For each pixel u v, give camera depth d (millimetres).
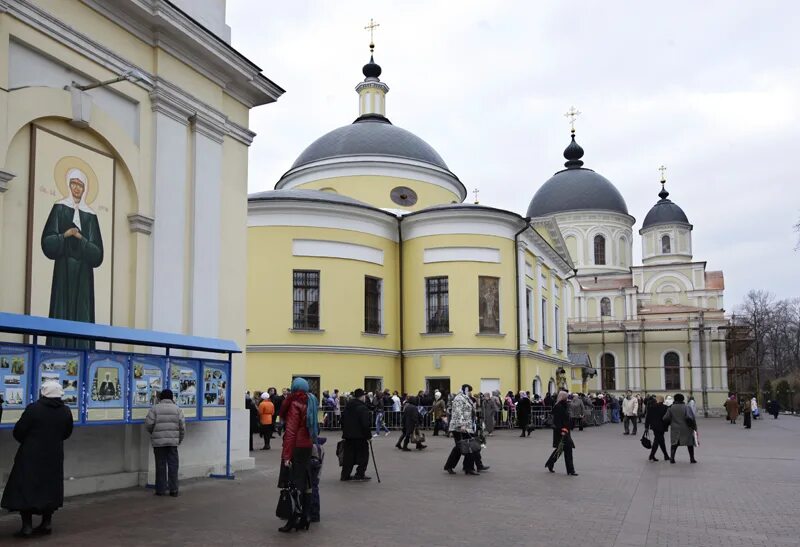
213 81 16266
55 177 12492
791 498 13398
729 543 9547
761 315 95062
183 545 8844
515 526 10375
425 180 41781
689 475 16812
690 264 70812
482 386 34406
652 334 66438
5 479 10969
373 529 10000
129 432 13398
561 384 46812
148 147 14461
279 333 32188
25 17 11891
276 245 32719
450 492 13461
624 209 74562
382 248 35375
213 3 16812
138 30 14258
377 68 46562
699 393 63938
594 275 71688
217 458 15422
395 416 31203
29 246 11914
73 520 10227
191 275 15227
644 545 9336
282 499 9742
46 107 12266
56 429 9398
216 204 16094
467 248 35031
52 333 10617
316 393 32250
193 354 15266
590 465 18672
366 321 34375
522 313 36562
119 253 13734
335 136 42812
